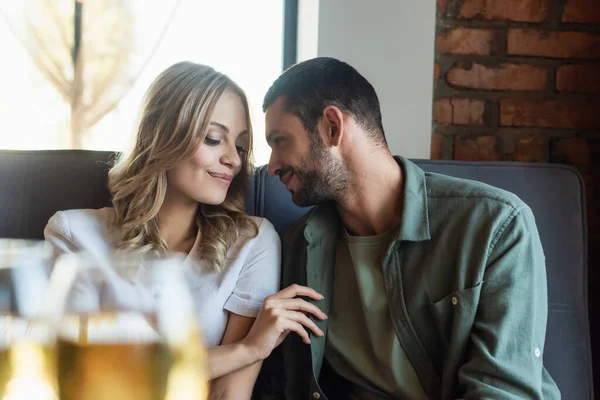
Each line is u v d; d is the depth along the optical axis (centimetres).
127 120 195
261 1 191
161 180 128
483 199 107
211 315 121
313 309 115
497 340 97
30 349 36
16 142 196
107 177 141
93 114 196
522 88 171
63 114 196
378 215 115
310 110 112
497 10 170
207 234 128
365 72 164
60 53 195
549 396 106
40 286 39
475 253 104
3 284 39
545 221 131
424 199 111
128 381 35
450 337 105
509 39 170
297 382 121
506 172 135
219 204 133
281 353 128
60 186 140
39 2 194
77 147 196
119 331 36
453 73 171
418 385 109
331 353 119
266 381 129
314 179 114
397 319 109
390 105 165
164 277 38
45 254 42
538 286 103
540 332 102
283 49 191
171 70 129
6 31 195
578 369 122
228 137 125
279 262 130
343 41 164
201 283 124
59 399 35
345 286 119
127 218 129
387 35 164
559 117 171
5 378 36
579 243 130
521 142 172
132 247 126
